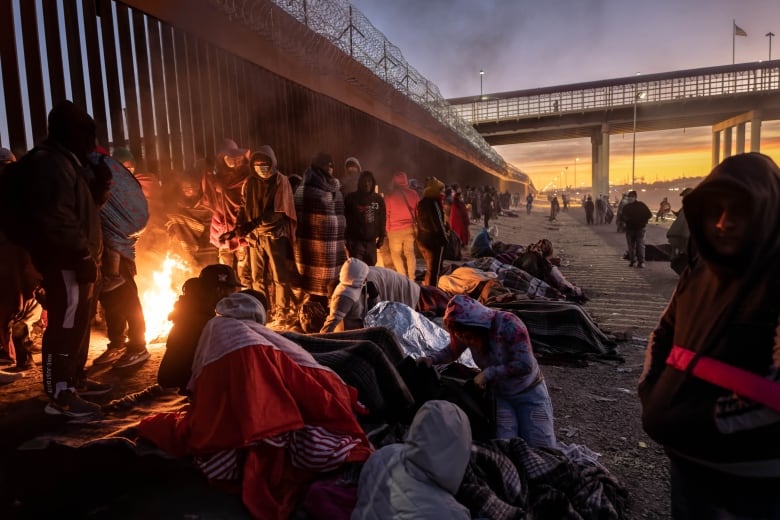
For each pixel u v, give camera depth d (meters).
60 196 3.18
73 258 3.26
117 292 4.25
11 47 5.24
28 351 4.38
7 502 2.62
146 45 6.87
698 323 1.53
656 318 7.86
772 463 1.38
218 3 7.91
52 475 2.78
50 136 3.37
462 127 34.66
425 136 23.30
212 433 2.64
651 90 59.62
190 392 3.00
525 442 3.20
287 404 2.70
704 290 1.56
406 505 2.27
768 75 56.94
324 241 6.50
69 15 5.82
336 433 2.82
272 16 9.30
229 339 2.76
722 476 1.46
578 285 10.73
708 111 59.41
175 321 3.00
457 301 3.47
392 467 2.38
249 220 6.21
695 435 1.45
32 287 4.10
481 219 32.19
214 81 8.09
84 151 3.45
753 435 1.37
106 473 2.81
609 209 32.00
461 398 3.39
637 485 3.32
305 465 2.73
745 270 1.42
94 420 3.30
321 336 4.00
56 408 3.33
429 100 23.27
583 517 2.74
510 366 3.33
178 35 7.41
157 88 7.02
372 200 7.34
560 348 5.96
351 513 2.48
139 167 6.69
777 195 1.41
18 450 2.94
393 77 16.91
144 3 6.70
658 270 12.73
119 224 4.12
